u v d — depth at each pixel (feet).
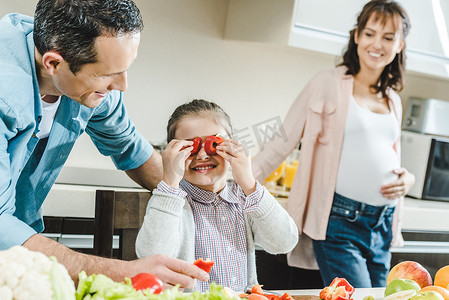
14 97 3.35
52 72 3.40
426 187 8.83
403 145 9.21
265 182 7.85
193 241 4.37
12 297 1.94
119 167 5.18
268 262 7.57
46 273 2.06
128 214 4.42
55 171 4.57
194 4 7.93
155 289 2.46
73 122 4.37
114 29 3.16
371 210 6.39
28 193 4.45
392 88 6.81
